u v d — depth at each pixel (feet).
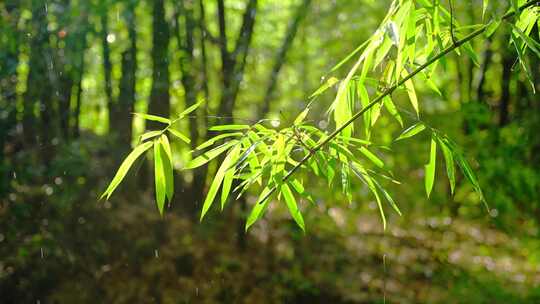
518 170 23.13
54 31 21.17
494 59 30.30
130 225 24.82
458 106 30.89
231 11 29.09
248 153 5.84
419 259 28.91
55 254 21.26
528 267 27.55
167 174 6.32
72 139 24.30
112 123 26.48
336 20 29.68
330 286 25.62
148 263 23.81
